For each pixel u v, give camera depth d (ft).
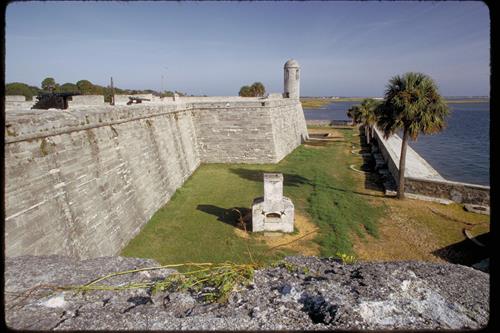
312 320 11.30
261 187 62.59
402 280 13.66
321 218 46.03
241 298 12.44
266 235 40.70
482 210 48.32
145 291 13.16
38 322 10.69
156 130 58.34
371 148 107.45
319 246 37.63
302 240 39.37
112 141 41.24
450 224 43.93
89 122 36.37
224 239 39.68
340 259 16.52
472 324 10.81
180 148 70.90
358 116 124.26
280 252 36.06
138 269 13.99
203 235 41.04
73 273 14.34
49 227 27.37
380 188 62.28
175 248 37.55
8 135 24.54
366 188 62.28
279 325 10.50
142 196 46.55
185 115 80.53
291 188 61.11
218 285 13.19
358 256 35.40
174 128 69.62
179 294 12.59
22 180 25.50
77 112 34.78
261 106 84.99
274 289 13.28
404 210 49.57
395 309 11.57
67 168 31.24
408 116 49.70
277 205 41.22
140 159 48.93
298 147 114.01
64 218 29.43
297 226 43.47
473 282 13.80
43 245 26.32
